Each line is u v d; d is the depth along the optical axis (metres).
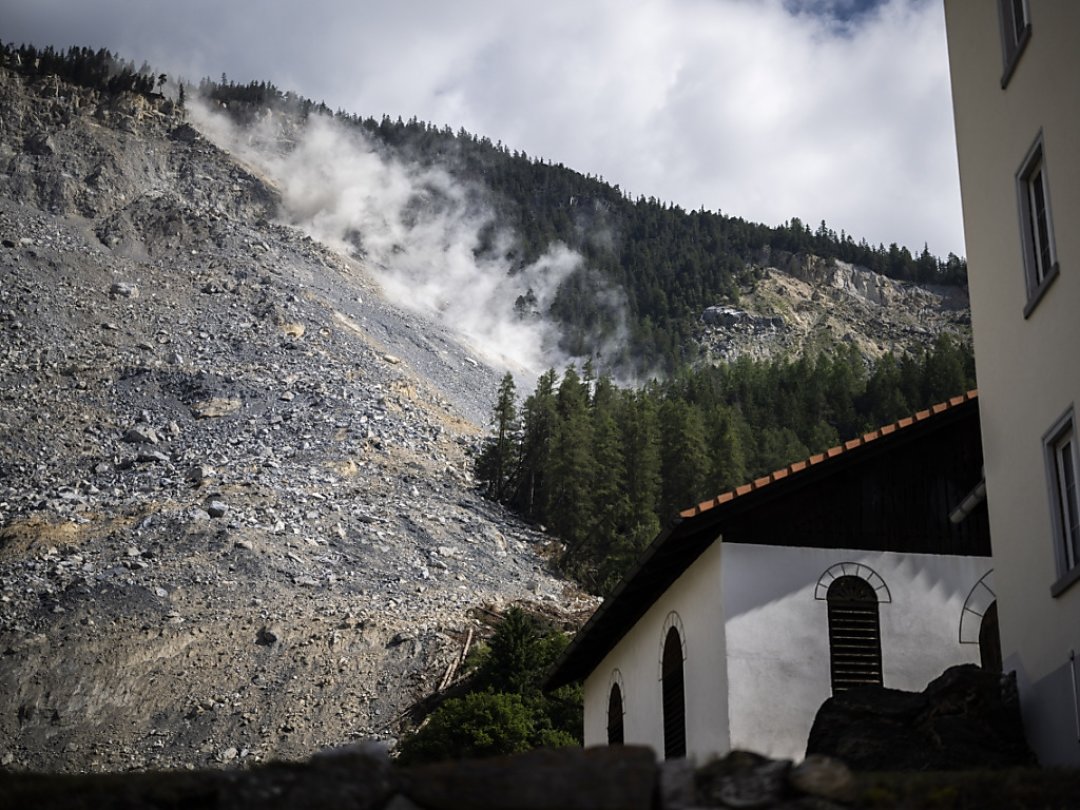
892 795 10.05
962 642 23.11
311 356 147.25
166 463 111.31
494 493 121.06
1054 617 17.45
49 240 188.25
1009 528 19.16
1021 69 19.06
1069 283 17.23
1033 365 18.44
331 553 91.44
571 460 115.50
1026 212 18.98
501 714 50.75
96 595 79.38
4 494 103.25
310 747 64.81
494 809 9.13
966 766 17.33
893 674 22.73
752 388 164.12
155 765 63.25
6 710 67.88
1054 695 17.25
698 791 9.70
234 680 71.00
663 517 119.38
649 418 123.94
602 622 27.84
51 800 8.80
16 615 77.12
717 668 22.88
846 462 23.81
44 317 152.50
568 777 9.31
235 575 84.38
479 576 95.38
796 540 23.38
